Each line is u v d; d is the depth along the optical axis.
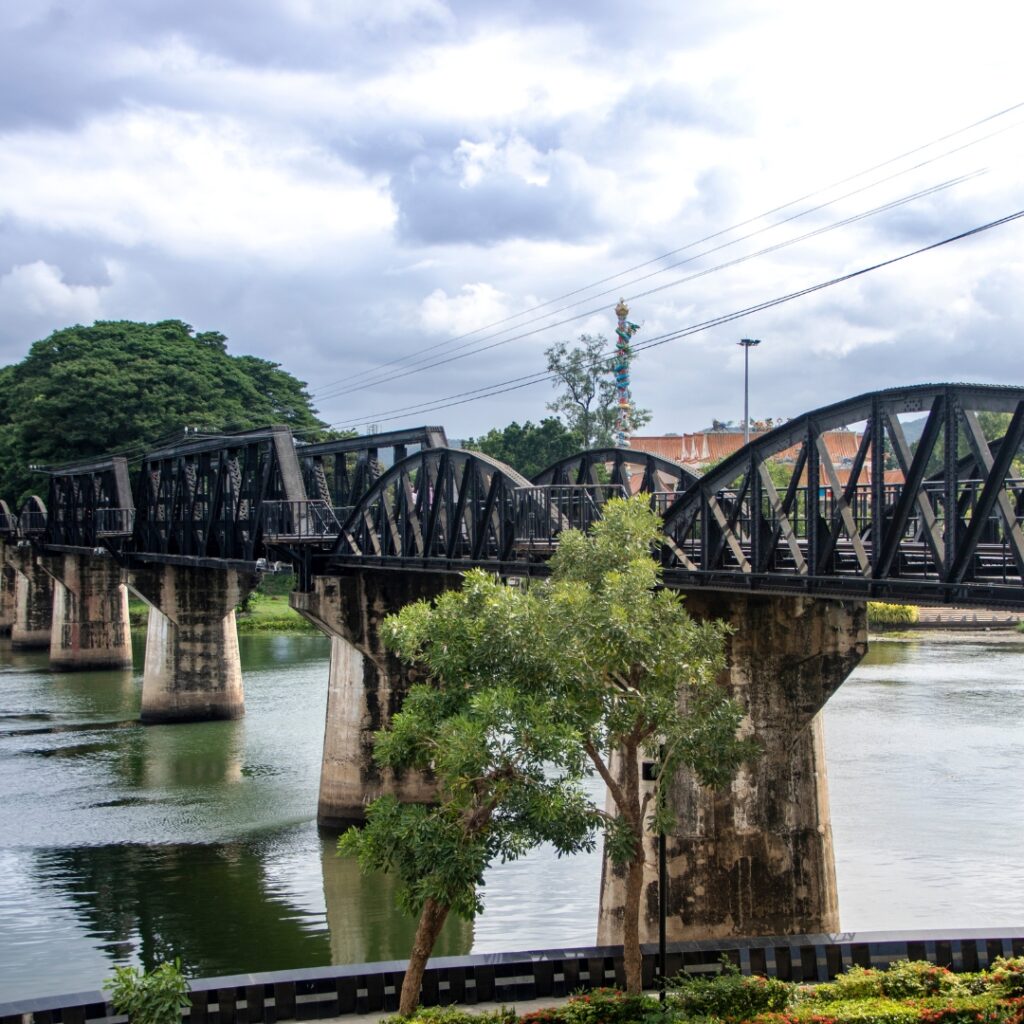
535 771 23.16
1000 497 22.44
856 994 24.03
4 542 128.12
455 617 24.14
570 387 115.75
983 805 45.66
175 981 22.58
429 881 22.00
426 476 44.56
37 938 35.81
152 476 70.00
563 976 26.34
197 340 140.25
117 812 50.22
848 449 86.75
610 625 23.30
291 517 48.50
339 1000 25.41
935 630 104.94
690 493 30.81
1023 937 27.14
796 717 32.31
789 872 32.09
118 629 97.62
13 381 136.12
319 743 64.00
